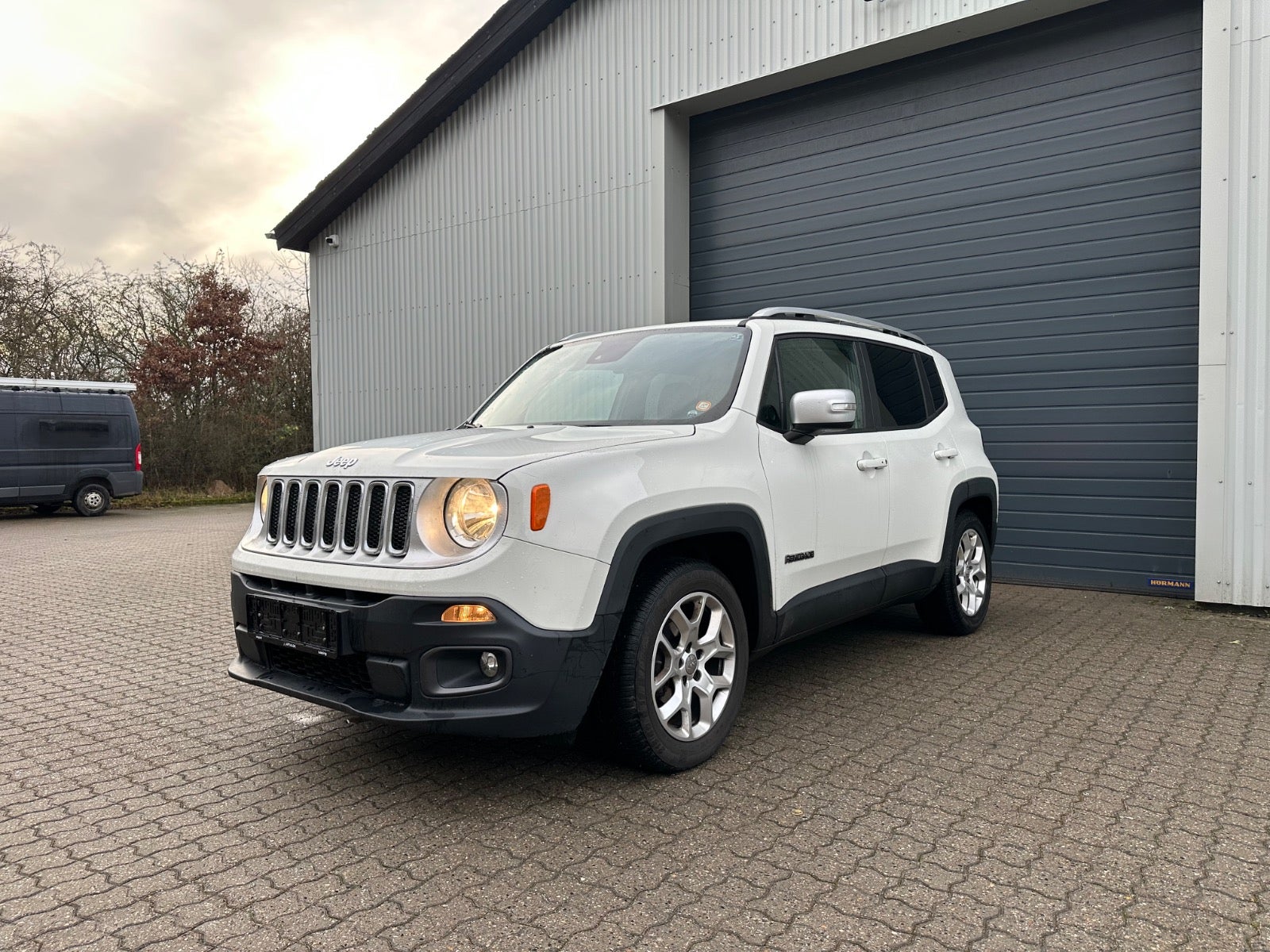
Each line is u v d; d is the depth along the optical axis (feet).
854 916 7.37
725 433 11.37
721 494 10.84
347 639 9.27
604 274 31.24
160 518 51.47
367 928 7.27
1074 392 23.02
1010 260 23.94
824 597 12.76
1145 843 8.65
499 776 10.54
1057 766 10.70
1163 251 21.67
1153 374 21.84
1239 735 11.79
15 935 7.24
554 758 11.08
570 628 9.12
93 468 51.90
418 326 37.32
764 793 9.92
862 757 11.03
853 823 9.15
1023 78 23.61
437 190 36.27
